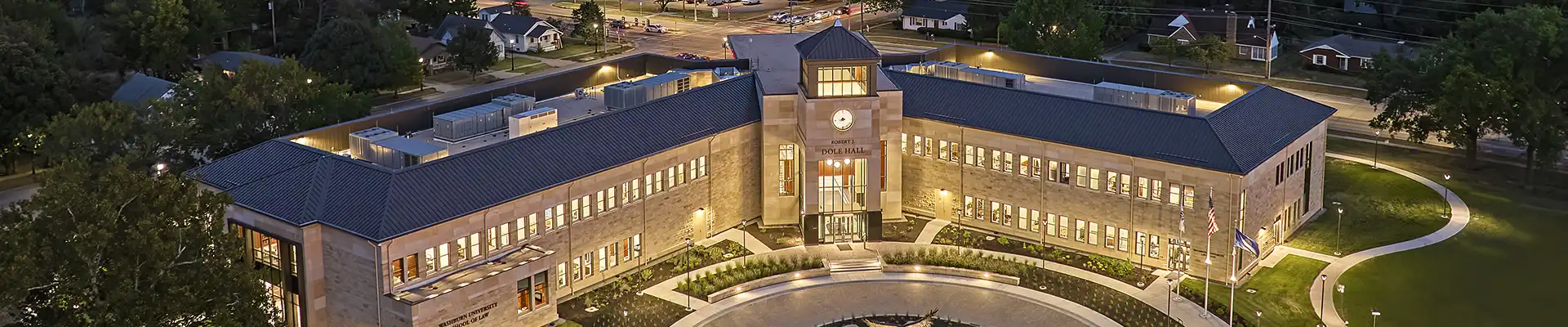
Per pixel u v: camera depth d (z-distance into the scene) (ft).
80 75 492.54
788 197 392.88
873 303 341.41
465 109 378.53
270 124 414.21
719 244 380.17
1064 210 372.79
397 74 604.90
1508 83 424.05
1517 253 371.15
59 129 374.02
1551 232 388.16
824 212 379.14
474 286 302.25
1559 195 425.28
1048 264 363.56
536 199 325.01
